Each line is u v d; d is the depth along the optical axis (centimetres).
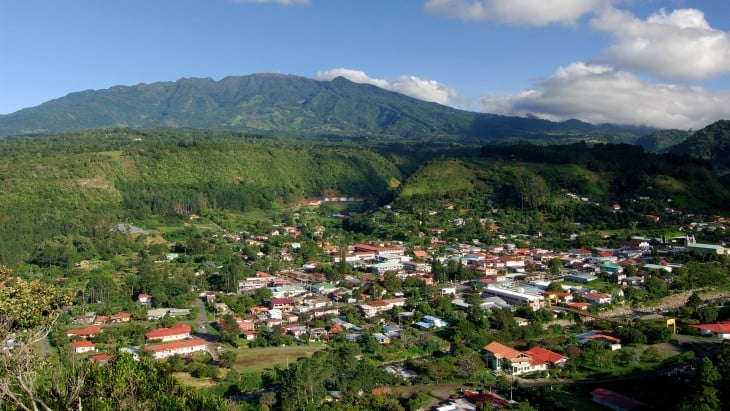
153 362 7962
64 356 9456
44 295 5688
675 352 14950
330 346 16475
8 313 5406
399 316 18825
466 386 13338
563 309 19375
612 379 13300
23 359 5659
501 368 14362
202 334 17962
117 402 6662
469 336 16375
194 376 14300
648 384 12800
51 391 6297
